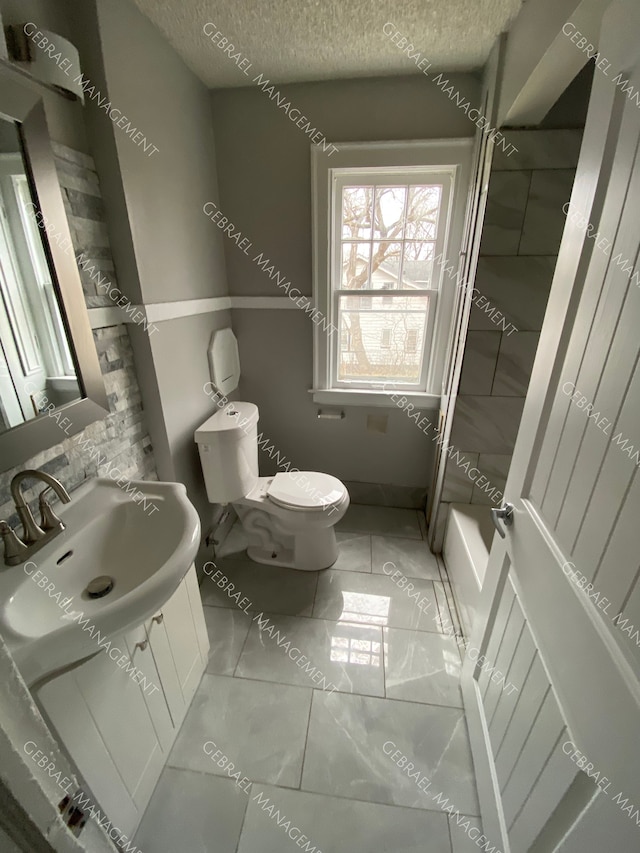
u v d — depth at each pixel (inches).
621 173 23.3
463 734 49.7
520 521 36.2
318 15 49.4
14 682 16.2
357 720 51.1
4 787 15.8
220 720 51.1
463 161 68.0
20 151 34.9
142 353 54.4
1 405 35.1
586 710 23.8
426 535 87.7
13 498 34.2
